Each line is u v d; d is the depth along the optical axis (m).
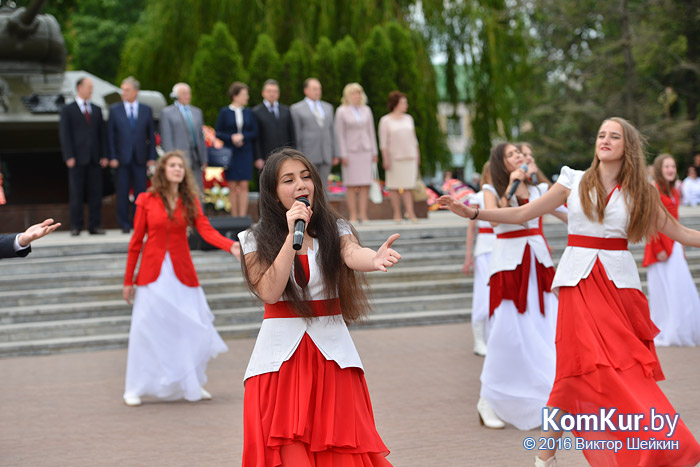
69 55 32.59
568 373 4.68
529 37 33.16
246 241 3.69
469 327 10.64
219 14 22.97
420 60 23.69
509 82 26.19
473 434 5.84
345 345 3.66
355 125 13.80
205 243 11.45
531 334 5.91
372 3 22.84
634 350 4.54
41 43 16.59
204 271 11.12
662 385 7.11
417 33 23.94
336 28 23.28
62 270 11.05
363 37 22.73
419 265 12.00
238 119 13.23
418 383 7.48
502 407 5.93
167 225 6.98
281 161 3.69
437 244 12.46
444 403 6.74
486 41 25.03
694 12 33.16
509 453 5.36
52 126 16.38
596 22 35.22
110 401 7.20
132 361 7.02
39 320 10.14
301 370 3.57
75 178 13.39
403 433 5.89
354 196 14.11
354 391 3.63
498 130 25.52
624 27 33.81
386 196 16.61
